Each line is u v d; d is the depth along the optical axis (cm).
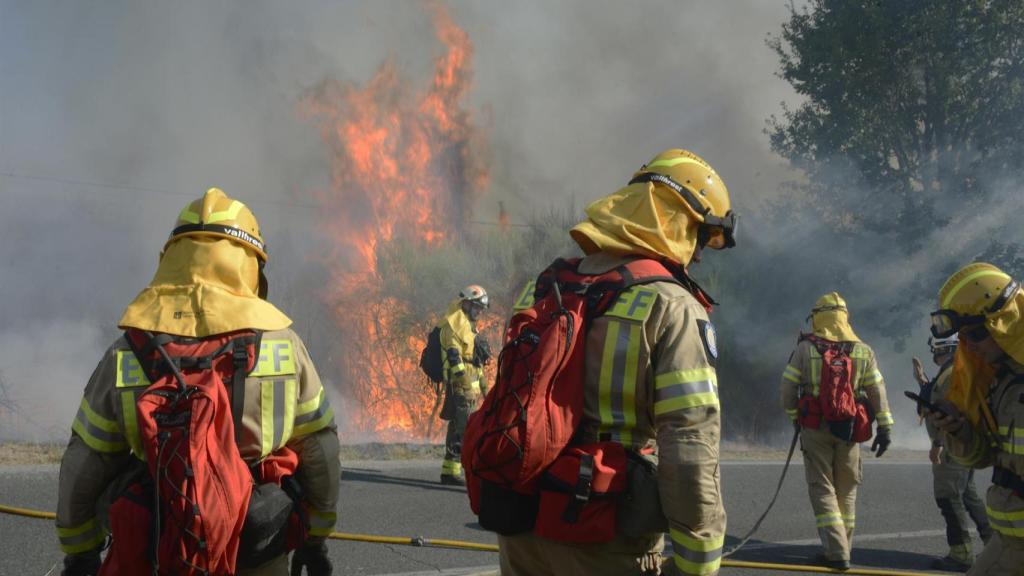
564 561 231
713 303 256
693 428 221
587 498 223
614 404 231
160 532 216
